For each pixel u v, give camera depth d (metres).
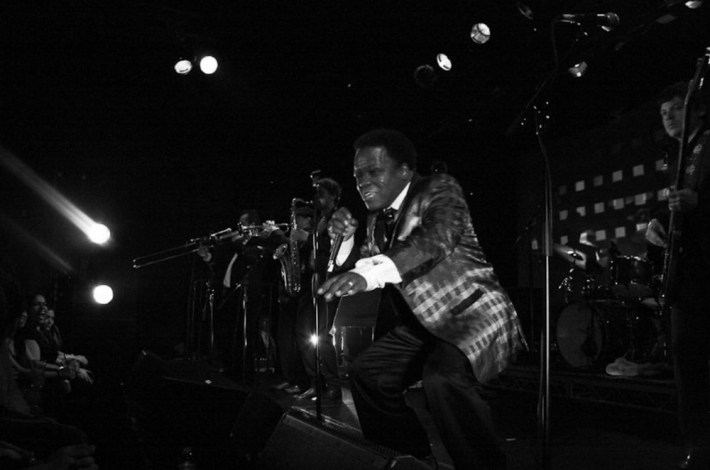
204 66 8.30
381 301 2.65
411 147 2.51
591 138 8.48
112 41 8.38
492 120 8.27
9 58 8.43
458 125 8.34
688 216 2.77
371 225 2.60
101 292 8.20
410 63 8.21
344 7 7.41
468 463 2.16
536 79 6.48
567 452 3.37
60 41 8.30
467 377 2.20
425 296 2.24
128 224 10.12
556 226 9.00
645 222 6.86
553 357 6.77
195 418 3.44
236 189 10.70
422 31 7.53
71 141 9.46
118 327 9.62
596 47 5.48
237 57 8.80
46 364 4.74
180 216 10.52
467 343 2.18
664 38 6.30
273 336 8.07
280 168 10.61
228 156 10.63
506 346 2.28
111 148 9.90
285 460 1.87
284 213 10.61
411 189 2.42
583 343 6.33
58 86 9.02
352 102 9.30
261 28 8.09
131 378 4.50
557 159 9.02
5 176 8.73
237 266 6.53
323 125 9.95
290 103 9.62
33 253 8.91
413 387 6.00
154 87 9.45
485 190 9.63
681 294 2.79
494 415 4.72
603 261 6.55
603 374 5.35
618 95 7.64
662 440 3.71
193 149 10.49
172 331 10.34
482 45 7.10
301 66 8.85
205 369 4.46
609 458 3.21
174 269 10.45
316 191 3.55
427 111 8.73
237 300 6.44
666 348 5.04
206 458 3.20
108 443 3.81
